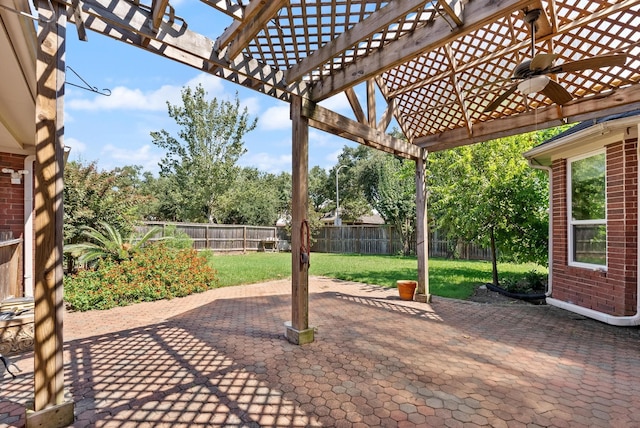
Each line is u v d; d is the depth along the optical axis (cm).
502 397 239
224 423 208
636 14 301
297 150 356
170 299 586
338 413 219
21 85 315
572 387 255
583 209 505
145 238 716
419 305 532
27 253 500
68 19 224
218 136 1908
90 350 331
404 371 283
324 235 1756
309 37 292
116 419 212
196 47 268
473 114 488
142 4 238
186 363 299
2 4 198
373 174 1811
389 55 294
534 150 545
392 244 1524
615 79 371
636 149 417
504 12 221
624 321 408
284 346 343
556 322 439
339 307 518
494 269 681
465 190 686
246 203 2008
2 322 323
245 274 863
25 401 234
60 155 205
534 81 305
